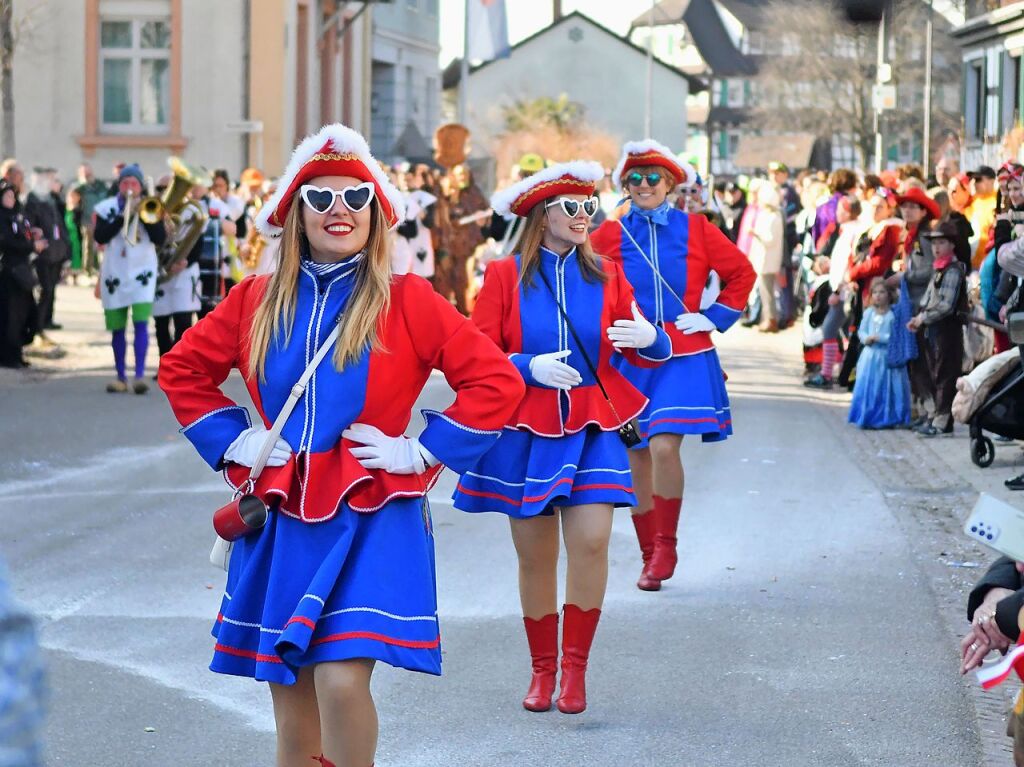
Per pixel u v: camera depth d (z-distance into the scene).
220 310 4.15
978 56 32.31
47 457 11.02
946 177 17.23
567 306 5.90
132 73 31.62
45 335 18.64
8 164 17.61
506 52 40.50
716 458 11.60
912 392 13.23
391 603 3.85
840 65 53.84
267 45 31.28
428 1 51.12
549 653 5.71
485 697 5.78
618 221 7.76
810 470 11.05
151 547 8.18
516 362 5.78
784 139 63.72
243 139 31.31
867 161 54.69
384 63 48.00
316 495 3.93
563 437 5.73
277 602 3.89
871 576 7.71
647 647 6.44
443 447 4.02
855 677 6.01
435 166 37.56
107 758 5.05
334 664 3.82
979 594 3.76
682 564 8.02
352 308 3.99
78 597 7.09
